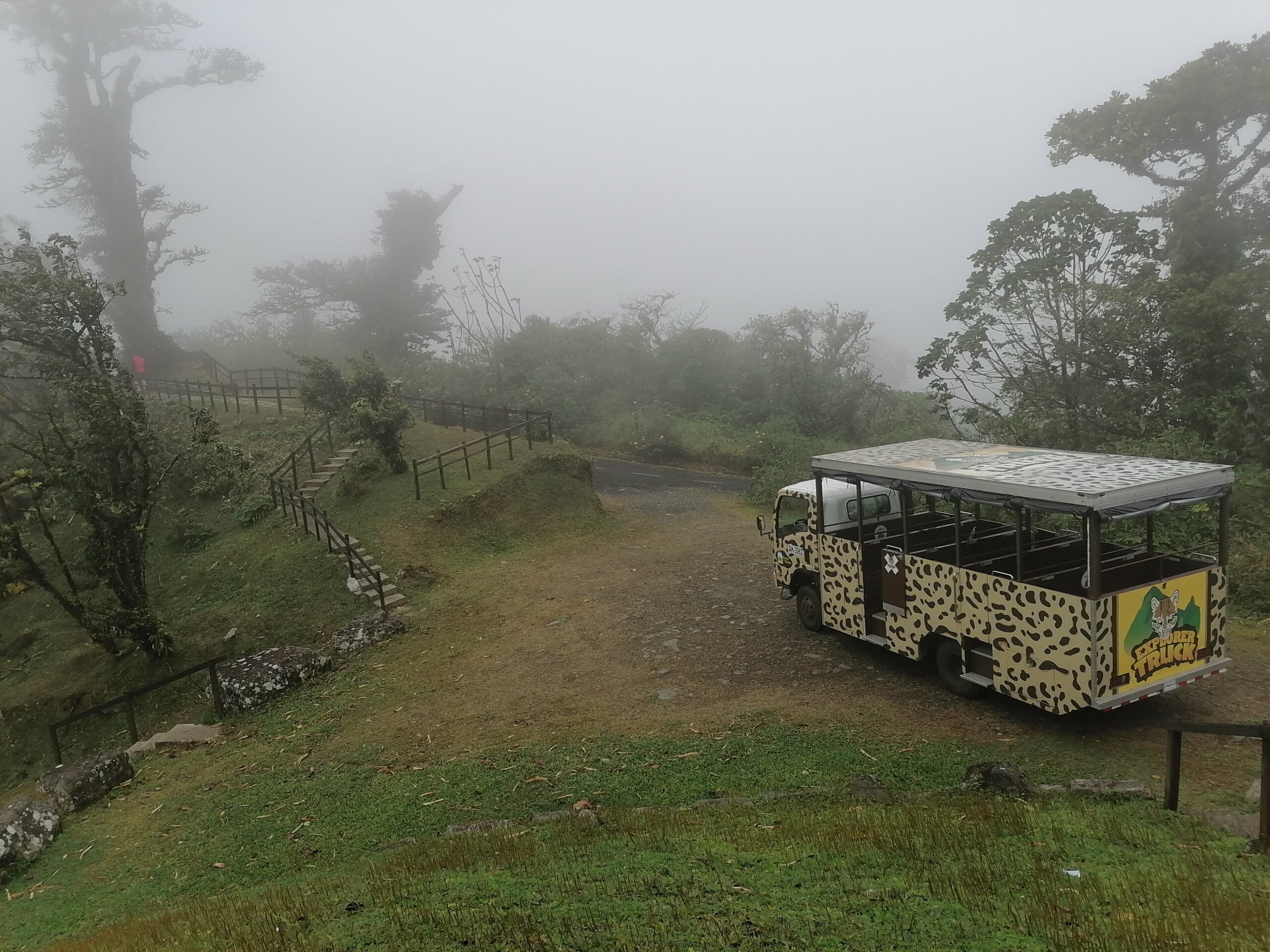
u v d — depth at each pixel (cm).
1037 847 534
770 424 3275
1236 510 1373
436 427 2541
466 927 441
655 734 903
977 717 877
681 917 436
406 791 835
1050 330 2019
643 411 3562
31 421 1883
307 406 2220
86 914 684
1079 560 923
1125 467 851
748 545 1769
